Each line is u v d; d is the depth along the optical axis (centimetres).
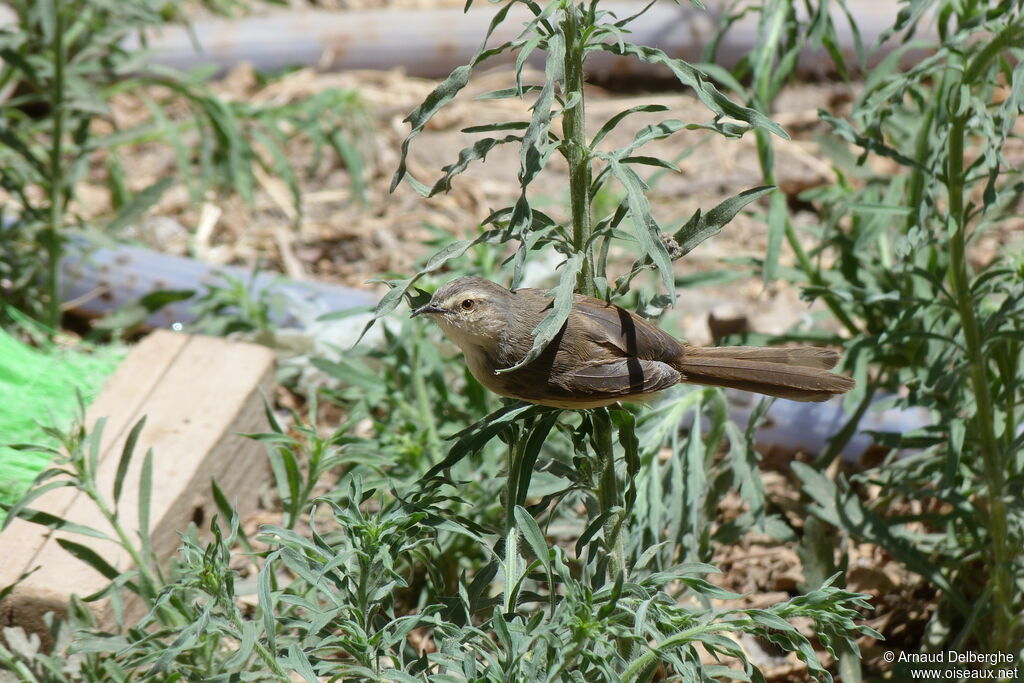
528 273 1264
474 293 734
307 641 684
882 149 805
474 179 1614
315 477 804
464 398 1054
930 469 900
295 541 623
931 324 914
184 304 1312
